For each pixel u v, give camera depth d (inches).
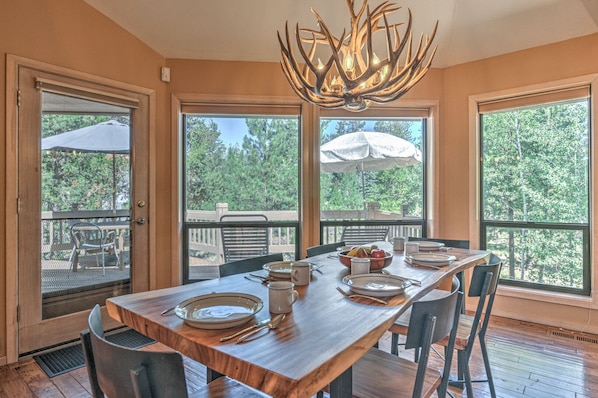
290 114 133.2
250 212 135.9
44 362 89.0
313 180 133.3
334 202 137.3
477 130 130.6
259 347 35.3
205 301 47.8
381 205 139.8
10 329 89.1
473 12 114.8
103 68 107.7
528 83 119.7
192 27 118.0
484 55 127.1
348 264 69.2
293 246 136.6
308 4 113.7
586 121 113.7
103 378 34.8
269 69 131.0
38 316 94.7
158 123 123.6
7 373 83.6
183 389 31.4
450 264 74.9
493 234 130.6
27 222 93.0
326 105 81.5
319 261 78.8
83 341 38.9
